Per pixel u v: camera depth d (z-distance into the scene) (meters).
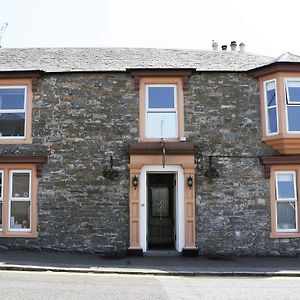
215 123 14.01
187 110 14.02
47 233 13.46
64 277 10.11
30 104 13.95
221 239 13.54
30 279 9.72
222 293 8.72
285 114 13.56
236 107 14.12
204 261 12.49
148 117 14.09
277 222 13.87
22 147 13.80
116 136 13.84
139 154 13.59
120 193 13.59
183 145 13.70
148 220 15.45
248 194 13.75
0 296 8.03
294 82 13.88
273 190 13.80
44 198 13.59
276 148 13.81
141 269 11.14
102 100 13.97
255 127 14.06
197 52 16.45
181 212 13.58
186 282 9.88
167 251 13.54
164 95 14.23
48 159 13.74
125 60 15.16
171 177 15.62
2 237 13.49
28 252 13.19
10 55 15.83
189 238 13.40
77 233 13.45
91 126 13.87
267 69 13.87
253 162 13.90
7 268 10.91
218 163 13.84
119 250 13.39
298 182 13.87
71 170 13.70
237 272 10.96
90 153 13.77
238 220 13.62
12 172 13.80
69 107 13.95
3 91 14.16
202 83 14.18
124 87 14.05
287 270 11.31
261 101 14.10
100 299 7.99
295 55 14.84
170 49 16.86
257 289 9.18
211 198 13.67
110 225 13.48
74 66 14.51
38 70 13.82
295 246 13.65
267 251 13.55
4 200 13.62
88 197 13.58
